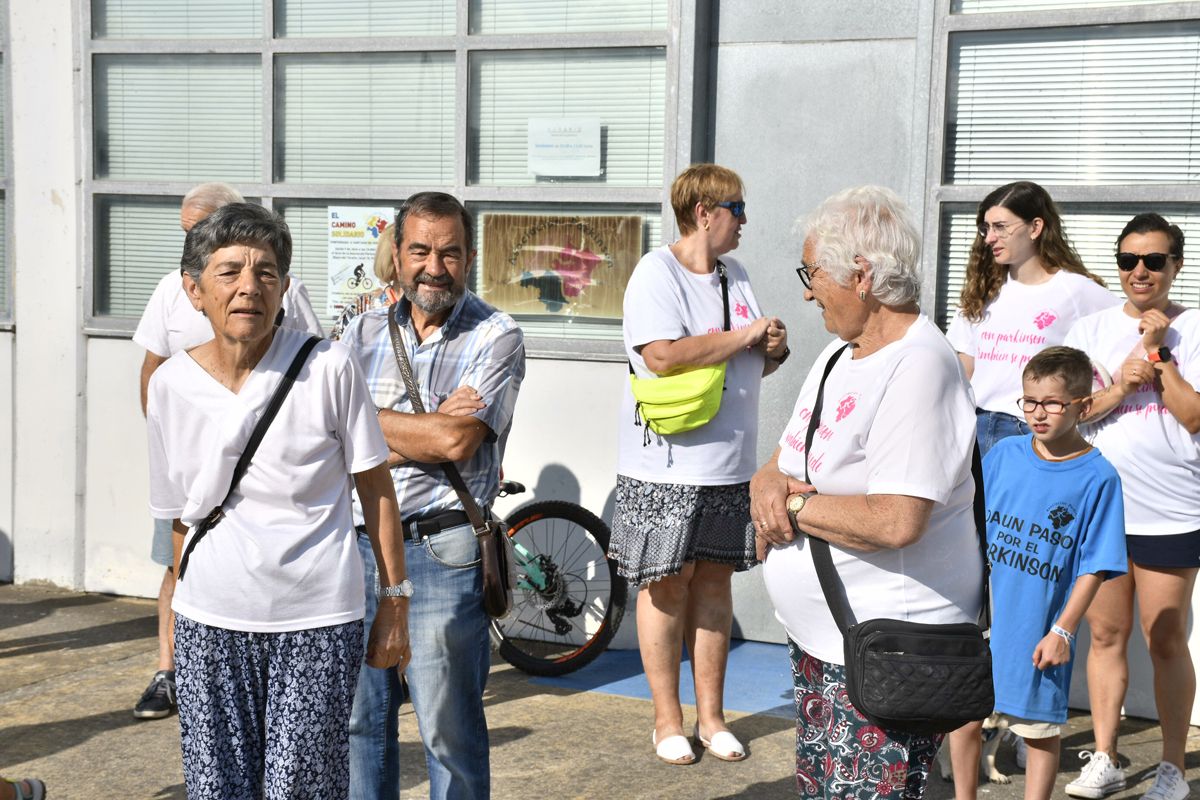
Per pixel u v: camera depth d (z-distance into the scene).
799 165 5.15
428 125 5.64
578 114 5.41
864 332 2.53
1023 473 3.50
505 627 5.49
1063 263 4.27
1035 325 4.22
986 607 2.56
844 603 2.50
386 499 2.78
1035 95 4.83
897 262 2.45
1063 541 3.42
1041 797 3.50
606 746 4.36
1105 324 4.14
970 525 2.53
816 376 2.71
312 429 2.60
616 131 5.37
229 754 2.65
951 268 4.99
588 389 5.39
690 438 4.20
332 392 2.62
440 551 3.15
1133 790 4.03
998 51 4.87
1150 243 3.95
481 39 5.47
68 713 4.64
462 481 3.19
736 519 4.23
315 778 2.65
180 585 2.66
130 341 5.94
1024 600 3.46
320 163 5.80
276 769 2.62
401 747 4.36
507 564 3.23
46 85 5.98
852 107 5.06
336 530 2.67
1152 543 3.95
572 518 5.21
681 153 5.18
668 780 4.09
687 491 4.19
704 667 4.36
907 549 2.46
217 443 2.57
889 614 2.47
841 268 2.48
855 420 2.48
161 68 5.93
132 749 4.30
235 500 2.61
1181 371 4.01
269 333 2.63
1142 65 4.69
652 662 4.32
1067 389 3.39
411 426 3.13
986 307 4.36
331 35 5.72
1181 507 3.93
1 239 6.18
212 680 2.62
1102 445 4.05
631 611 5.43
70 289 6.02
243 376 2.61
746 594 5.42
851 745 2.52
